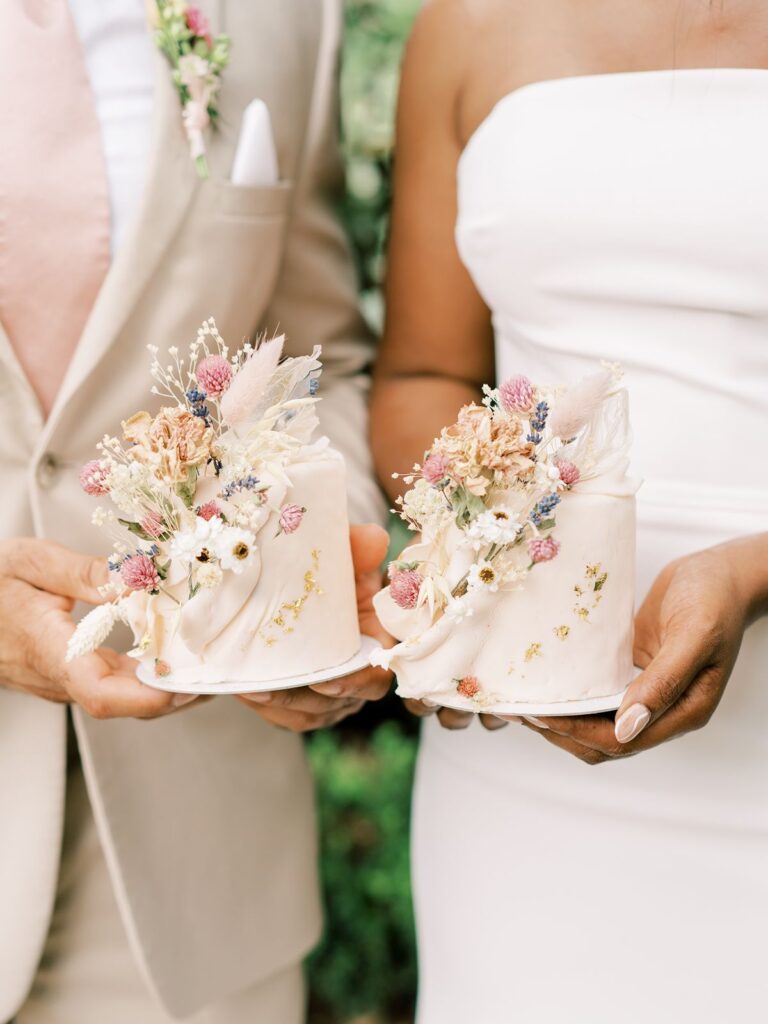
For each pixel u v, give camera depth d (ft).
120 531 4.55
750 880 5.08
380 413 6.20
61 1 5.24
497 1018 5.60
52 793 5.38
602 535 4.20
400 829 10.24
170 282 5.34
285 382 4.45
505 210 5.16
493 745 5.55
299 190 6.14
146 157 5.31
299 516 4.26
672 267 4.90
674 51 4.93
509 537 4.02
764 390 4.90
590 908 5.33
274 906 6.08
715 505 4.96
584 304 5.14
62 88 5.17
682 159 4.79
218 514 4.24
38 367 5.28
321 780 10.47
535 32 5.25
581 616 4.23
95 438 5.35
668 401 5.01
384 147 8.92
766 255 4.74
